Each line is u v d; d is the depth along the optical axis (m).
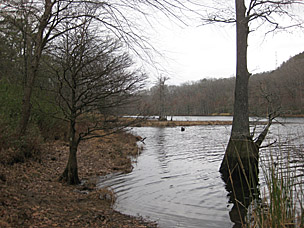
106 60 6.57
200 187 7.65
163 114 50.38
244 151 8.76
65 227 4.04
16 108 9.30
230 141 9.23
